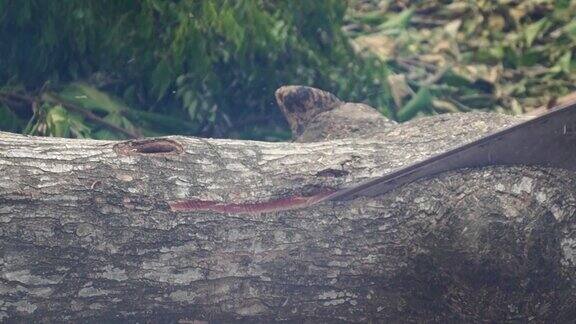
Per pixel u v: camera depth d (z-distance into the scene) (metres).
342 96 8.12
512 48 8.88
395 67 8.88
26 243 4.53
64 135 7.15
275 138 7.98
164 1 7.88
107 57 7.80
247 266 4.85
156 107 7.98
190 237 4.77
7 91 7.61
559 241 4.88
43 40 7.59
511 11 9.12
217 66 7.96
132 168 4.81
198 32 7.68
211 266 4.80
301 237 4.90
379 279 4.98
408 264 4.96
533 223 4.86
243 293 4.88
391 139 5.39
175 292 4.78
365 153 5.21
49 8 7.55
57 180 4.64
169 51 7.70
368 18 9.33
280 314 4.97
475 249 4.86
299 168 5.05
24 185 4.58
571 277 4.91
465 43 9.06
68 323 4.68
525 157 4.94
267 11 8.41
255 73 7.93
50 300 4.61
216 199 4.85
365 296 5.01
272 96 8.05
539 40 8.99
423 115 8.45
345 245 4.94
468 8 9.23
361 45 8.86
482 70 8.80
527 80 8.72
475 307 4.96
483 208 4.88
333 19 8.51
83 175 4.70
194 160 4.95
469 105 8.65
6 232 4.50
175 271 4.75
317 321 5.04
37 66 7.67
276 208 4.92
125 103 7.82
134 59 7.78
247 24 7.93
